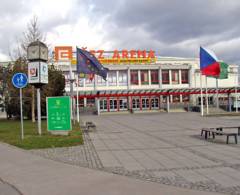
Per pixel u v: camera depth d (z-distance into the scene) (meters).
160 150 11.14
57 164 8.88
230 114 37.97
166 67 61.38
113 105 57.91
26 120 35.59
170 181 6.81
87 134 17.38
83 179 7.14
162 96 59.25
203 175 7.31
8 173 7.98
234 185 6.42
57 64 58.25
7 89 35.34
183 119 30.55
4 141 14.22
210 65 35.69
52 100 16.23
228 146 11.84
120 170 8.00
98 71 27.03
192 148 11.45
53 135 15.91
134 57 61.59
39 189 6.46
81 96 50.75
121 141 14.00
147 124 24.88
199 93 53.34
